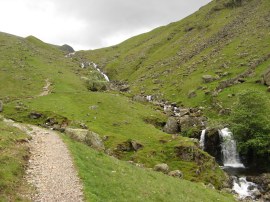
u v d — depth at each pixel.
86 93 107.81
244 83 121.81
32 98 101.69
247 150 74.44
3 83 125.06
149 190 35.97
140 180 38.62
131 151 66.12
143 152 65.19
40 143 42.75
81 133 53.69
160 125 91.62
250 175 67.12
